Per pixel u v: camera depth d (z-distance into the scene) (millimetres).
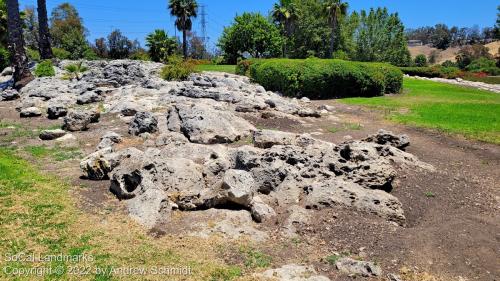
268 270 6223
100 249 6809
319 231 7434
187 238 7180
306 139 11234
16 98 22922
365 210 8023
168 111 14805
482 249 7074
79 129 14812
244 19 62000
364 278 6176
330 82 24500
